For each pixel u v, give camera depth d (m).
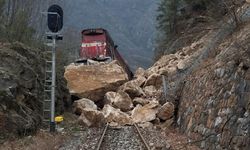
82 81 32.03
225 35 21.69
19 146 15.40
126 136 18.48
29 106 19.92
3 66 19.44
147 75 37.84
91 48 38.56
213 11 35.56
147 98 30.03
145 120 23.61
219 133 13.69
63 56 38.94
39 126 19.91
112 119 23.70
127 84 30.75
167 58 39.16
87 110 23.33
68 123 23.38
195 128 17.17
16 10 36.34
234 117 12.82
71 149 15.50
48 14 20.61
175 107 23.89
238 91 13.19
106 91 32.03
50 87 22.27
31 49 23.72
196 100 18.73
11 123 16.73
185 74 25.81
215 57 20.16
